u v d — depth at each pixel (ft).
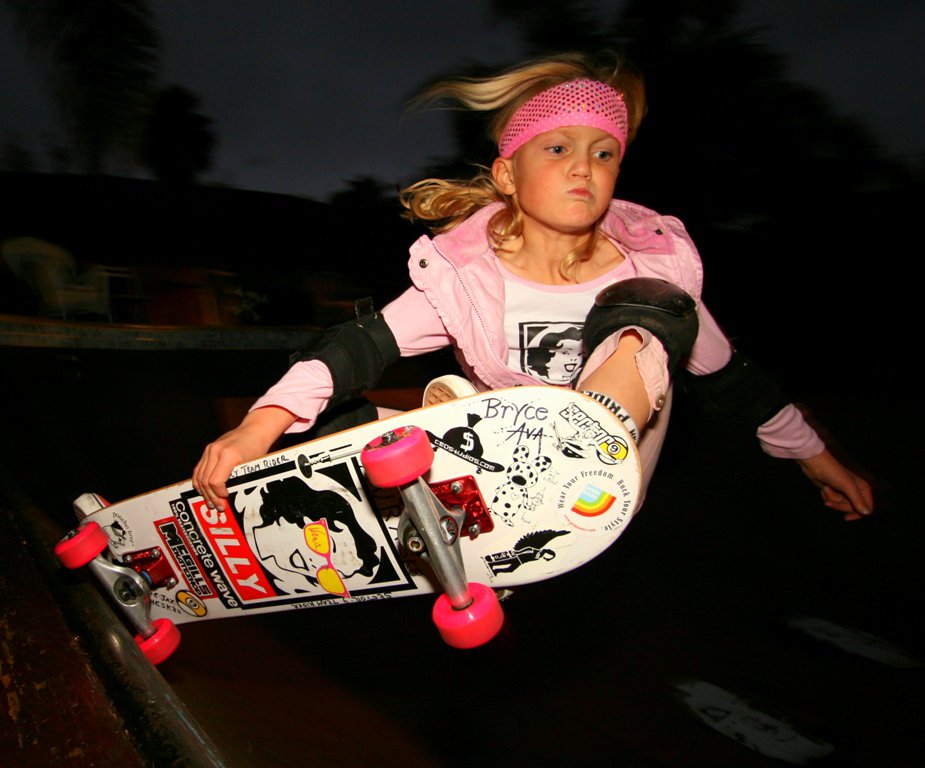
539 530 4.51
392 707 6.19
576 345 6.17
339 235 35.78
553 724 5.91
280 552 5.53
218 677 6.69
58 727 3.89
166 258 33.60
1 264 31.53
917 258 19.66
